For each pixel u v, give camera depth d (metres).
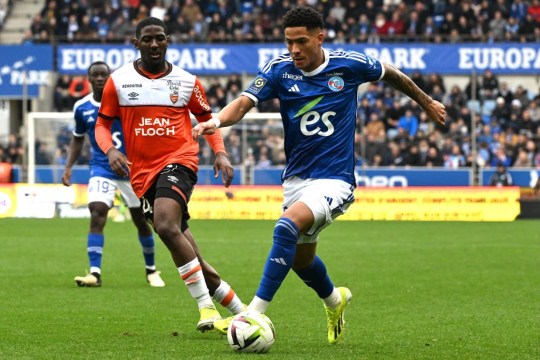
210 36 75.38
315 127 17.70
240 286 28.92
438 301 25.69
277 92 17.94
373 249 41.12
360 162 64.12
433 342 18.97
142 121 19.80
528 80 75.62
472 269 33.69
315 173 17.77
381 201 61.44
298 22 17.27
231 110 17.58
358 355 17.22
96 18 78.81
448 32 74.69
